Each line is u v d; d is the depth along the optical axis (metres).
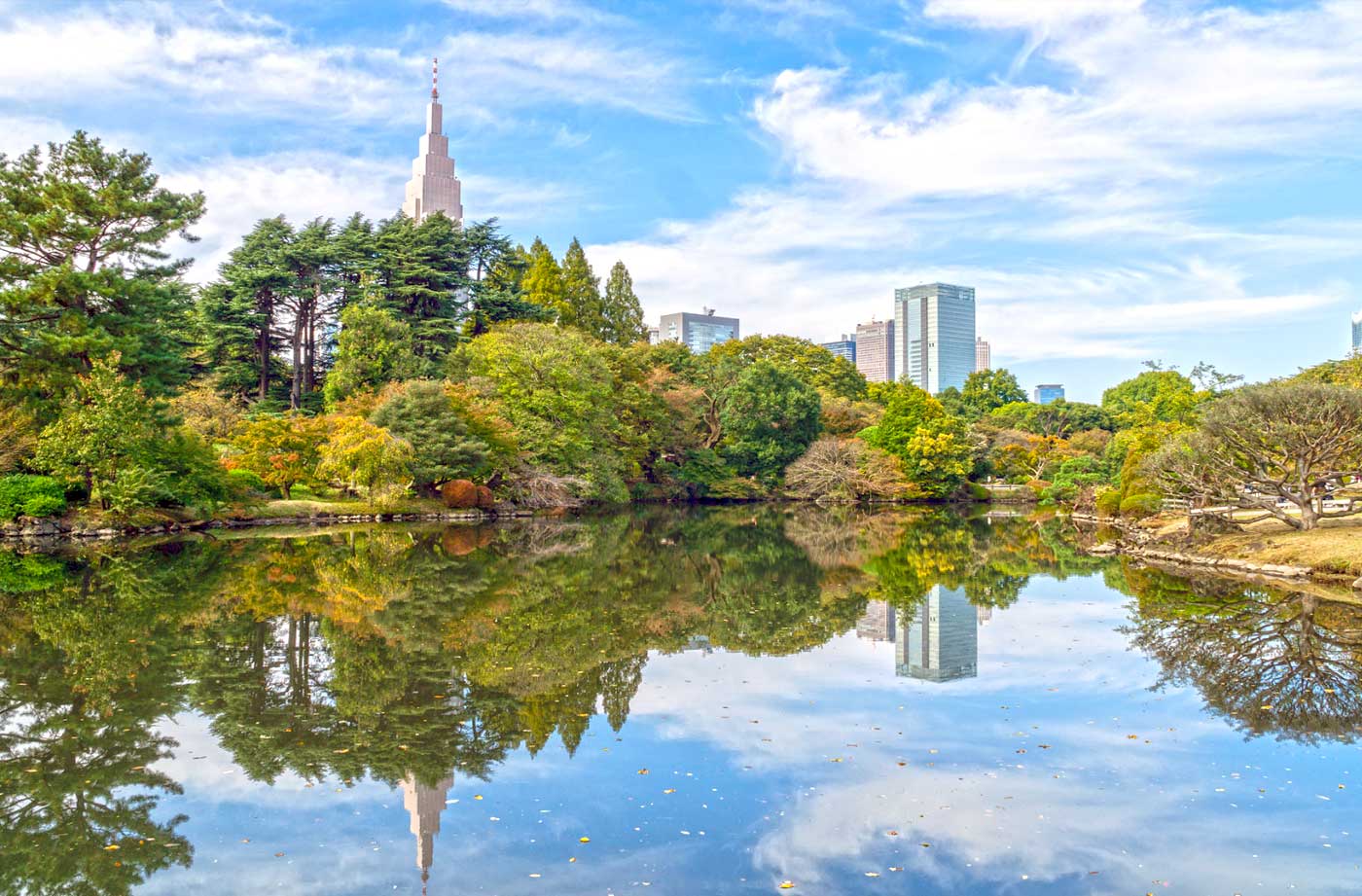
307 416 53.75
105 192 35.03
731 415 67.12
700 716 10.88
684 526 43.78
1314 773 8.80
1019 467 75.44
